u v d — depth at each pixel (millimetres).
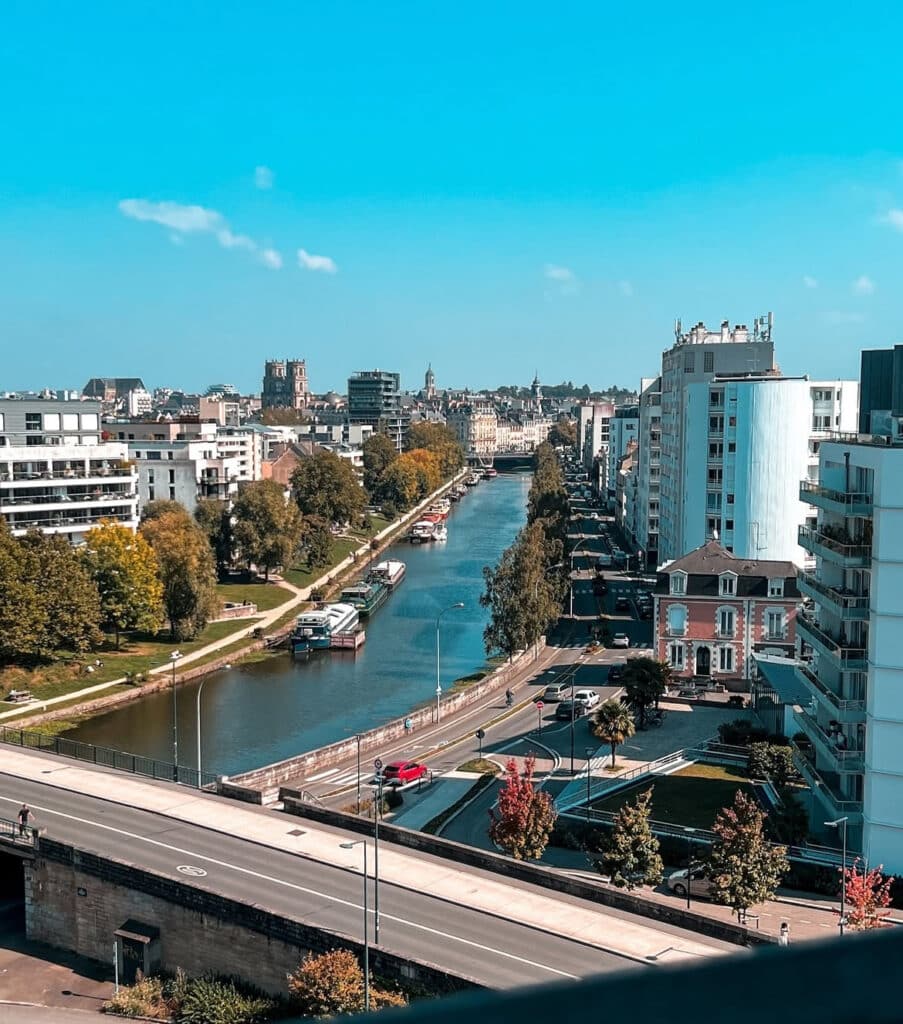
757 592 122188
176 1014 55938
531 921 56812
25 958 64188
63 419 183375
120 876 62031
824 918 66312
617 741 92875
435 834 80688
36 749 90875
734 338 180500
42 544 137250
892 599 67062
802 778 86250
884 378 94188
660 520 189500
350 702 124188
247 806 75625
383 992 51031
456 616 174500
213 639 152250
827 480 78375
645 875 66625
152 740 109625
